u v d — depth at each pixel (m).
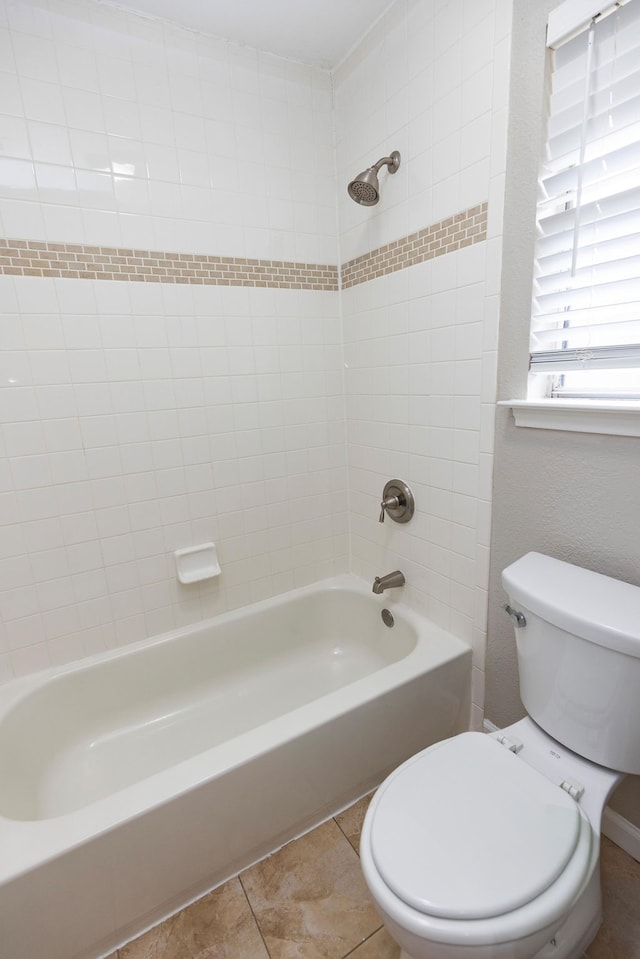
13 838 0.93
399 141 1.41
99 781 1.41
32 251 1.30
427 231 1.37
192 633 1.69
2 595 1.40
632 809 1.12
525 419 1.16
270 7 1.35
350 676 1.84
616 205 0.95
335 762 1.26
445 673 1.42
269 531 1.85
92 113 1.32
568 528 1.12
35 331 1.33
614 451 1.00
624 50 0.89
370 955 1.01
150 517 1.59
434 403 1.45
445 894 0.73
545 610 0.95
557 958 0.87
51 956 0.96
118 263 1.41
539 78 1.01
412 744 1.42
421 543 1.61
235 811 1.12
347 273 1.77
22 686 1.42
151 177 1.42
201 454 1.65
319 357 1.83
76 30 1.26
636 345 0.97
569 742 0.98
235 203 1.57
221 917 1.09
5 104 1.22
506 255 1.15
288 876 1.17
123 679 1.58
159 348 1.52
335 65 1.64
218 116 1.49
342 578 2.03
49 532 1.44
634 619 0.86
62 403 1.40
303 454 1.87
